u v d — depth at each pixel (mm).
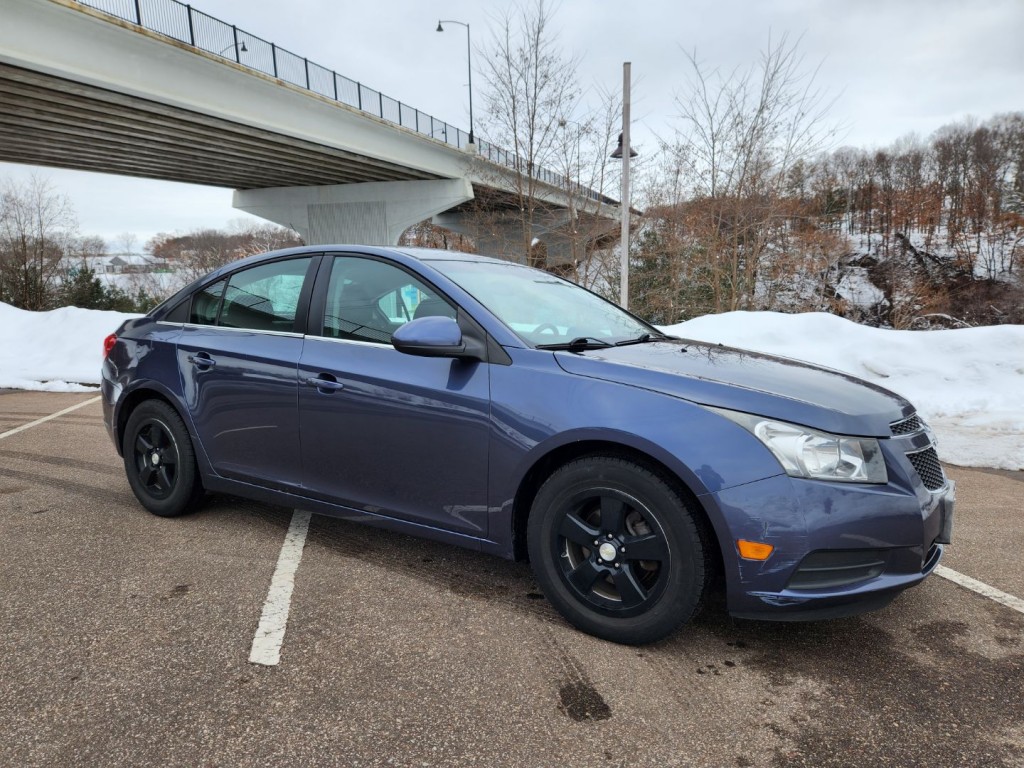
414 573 3043
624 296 14383
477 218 25984
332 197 37969
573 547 2553
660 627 2338
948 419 6914
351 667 2254
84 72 17703
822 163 20125
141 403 3783
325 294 3207
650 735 1932
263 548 3305
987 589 3014
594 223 21219
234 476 3398
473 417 2633
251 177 35094
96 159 28859
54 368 10633
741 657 2387
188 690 2104
